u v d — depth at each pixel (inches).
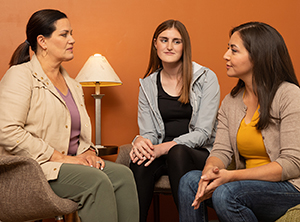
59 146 66.5
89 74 95.7
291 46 124.1
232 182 50.7
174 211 111.6
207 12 118.2
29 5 106.1
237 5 120.5
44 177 53.7
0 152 62.3
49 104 65.2
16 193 53.8
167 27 83.2
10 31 105.0
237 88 63.9
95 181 58.0
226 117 65.6
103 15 112.0
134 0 113.9
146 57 114.3
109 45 112.2
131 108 113.5
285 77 55.6
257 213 50.3
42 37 67.7
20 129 60.0
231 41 58.9
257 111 58.2
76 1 110.0
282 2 123.8
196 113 83.0
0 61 104.1
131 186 65.1
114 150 98.0
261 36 55.6
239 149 61.5
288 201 49.9
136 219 64.4
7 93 60.9
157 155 74.3
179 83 85.1
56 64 70.0
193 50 117.0
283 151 51.6
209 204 58.2
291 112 51.9
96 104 100.8
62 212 54.6
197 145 78.4
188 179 57.3
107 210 57.7
